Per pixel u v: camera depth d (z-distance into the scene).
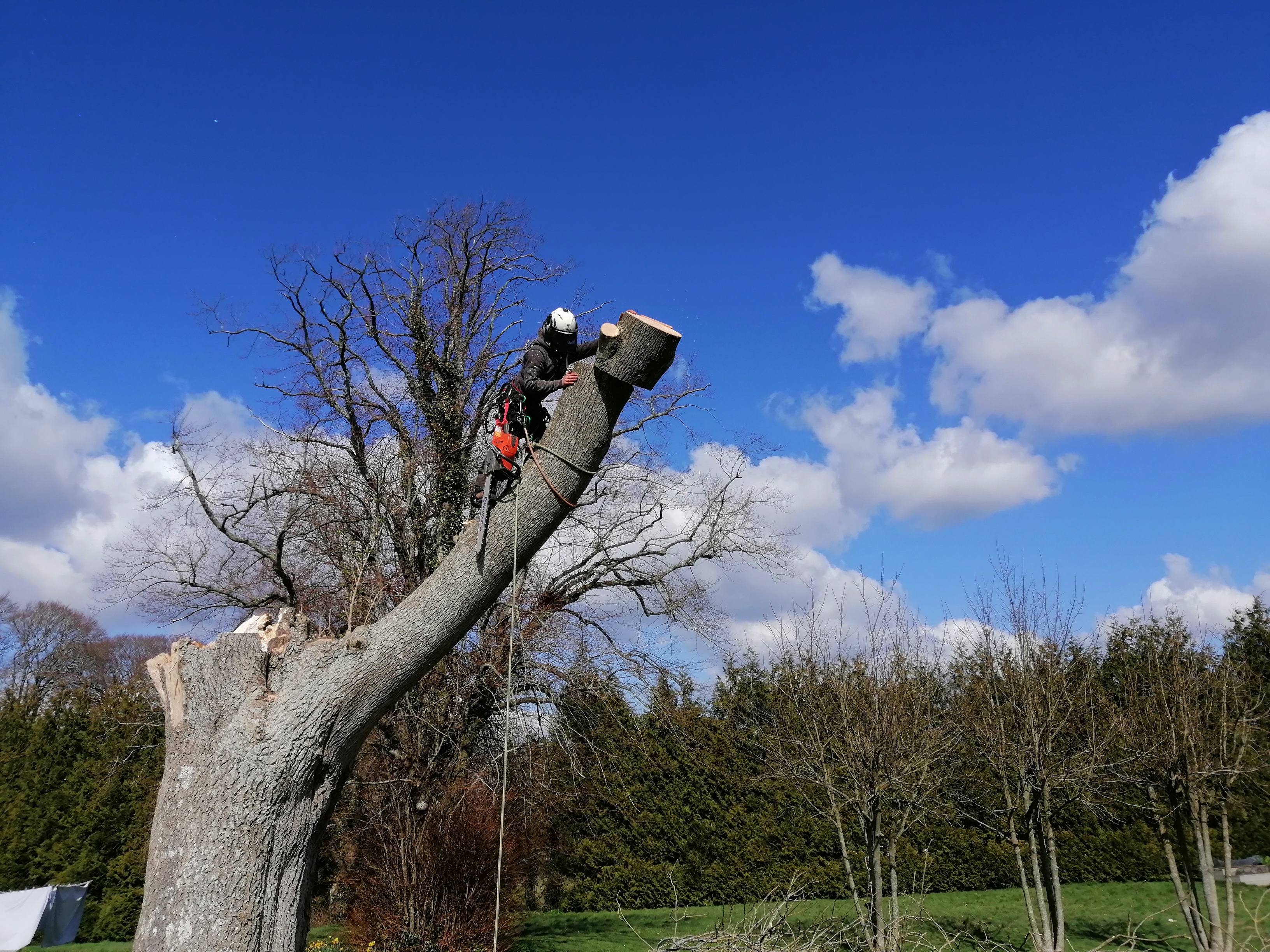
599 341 4.61
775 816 18.19
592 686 15.75
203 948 4.04
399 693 4.66
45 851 17.19
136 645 33.97
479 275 17.75
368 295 16.86
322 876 17.38
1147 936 12.87
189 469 15.31
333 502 15.84
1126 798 16.52
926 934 10.63
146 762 18.06
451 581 4.69
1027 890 10.07
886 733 10.57
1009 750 10.42
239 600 16.83
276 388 16.75
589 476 4.75
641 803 18.88
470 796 13.89
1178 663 10.49
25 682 32.06
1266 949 9.38
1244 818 12.48
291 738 4.33
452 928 12.77
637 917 17.34
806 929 9.41
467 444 16.59
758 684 18.95
